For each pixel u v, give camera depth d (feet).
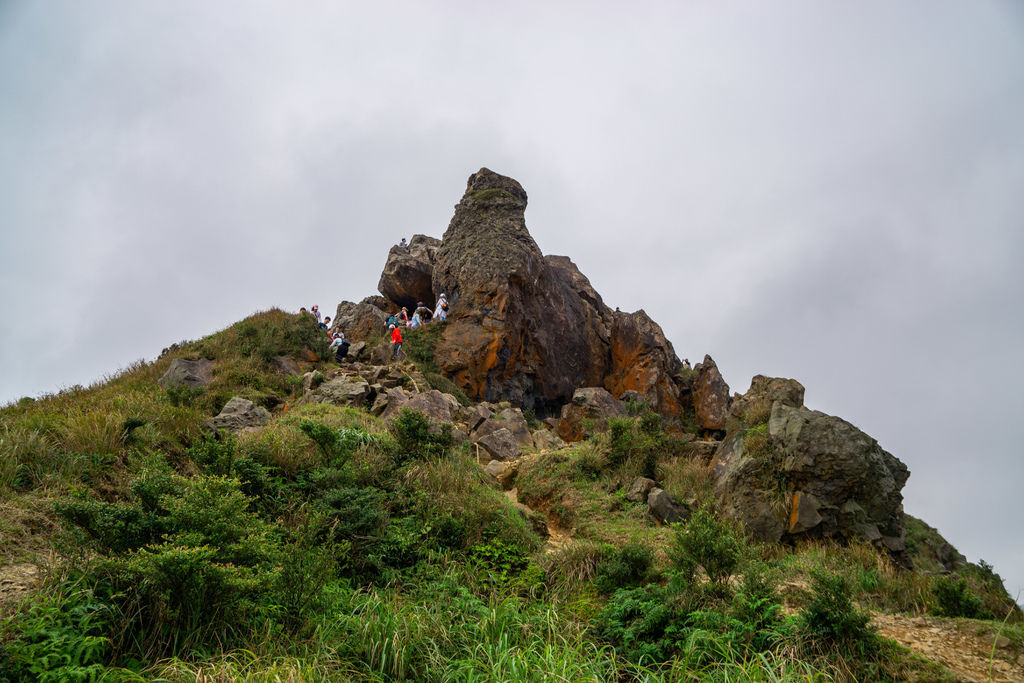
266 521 26.02
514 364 86.79
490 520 32.01
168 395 46.80
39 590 16.30
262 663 16.12
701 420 100.99
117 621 16.22
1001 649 20.17
